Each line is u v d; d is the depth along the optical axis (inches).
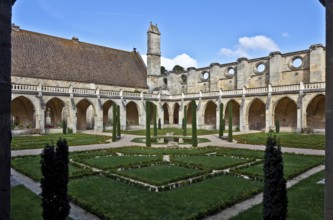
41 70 1918.1
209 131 1994.3
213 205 412.5
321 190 501.4
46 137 1462.8
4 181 184.4
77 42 2327.8
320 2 219.0
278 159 297.7
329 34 184.5
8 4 188.2
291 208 408.2
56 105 2091.5
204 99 2282.2
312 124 1850.4
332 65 182.5
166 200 449.1
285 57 2020.2
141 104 2303.2
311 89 1665.8
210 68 2431.1
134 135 1704.0
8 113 187.2
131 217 377.7
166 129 2222.0
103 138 1464.1
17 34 1946.4
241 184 545.0
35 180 585.3
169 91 2684.5
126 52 2733.8
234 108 2283.5
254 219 367.6
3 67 184.5
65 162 305.3
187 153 948.6
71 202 455.8
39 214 395.5
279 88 1824.6
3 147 183.8
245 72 2197.3
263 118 2123.5
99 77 2258.9
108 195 477.1
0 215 182.5
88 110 2233.0
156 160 802.2
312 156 865.5
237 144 1244.5
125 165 725.9
